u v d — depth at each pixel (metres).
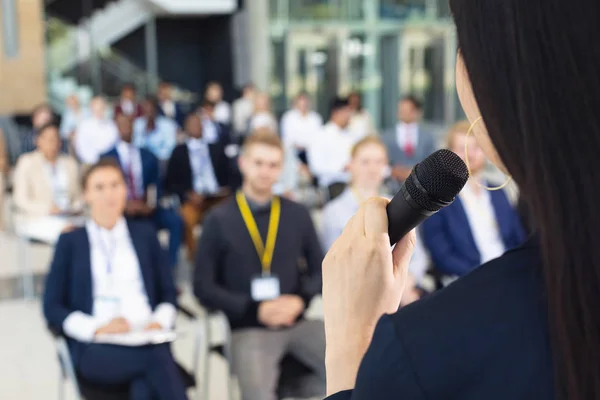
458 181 0.53
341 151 7.27
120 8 15.49
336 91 14.24
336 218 3.57
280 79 14.48
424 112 13.55
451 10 0.46
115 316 3.10
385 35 14.14
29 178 5.68
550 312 0.41
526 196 0.43
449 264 3.54
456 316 0.44
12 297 5.46
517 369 0.42
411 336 0.44
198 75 17.41
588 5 0.39
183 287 5.52
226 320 3.10
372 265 0.55
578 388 0.39
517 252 0.45
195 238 6.15
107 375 2.92
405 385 0.43
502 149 0.44
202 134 6.15
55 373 4.12
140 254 3.20
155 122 9.20
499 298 0.43
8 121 12.18
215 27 16.36
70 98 10.84
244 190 3.25
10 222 7.70
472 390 0.42
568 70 0.39
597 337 0.39
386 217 0.56
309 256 3.29
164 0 14.88
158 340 2.94
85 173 3.20
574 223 0.39
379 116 14.27
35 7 13.28
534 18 0.40
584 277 0.39
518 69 0.41
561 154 0.40
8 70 13.19
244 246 3.16
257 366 2.98
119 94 14.66
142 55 17.20
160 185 5.82
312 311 4.81
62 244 3.10
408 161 6.26
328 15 14.10
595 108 0.39
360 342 0.55
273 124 9.64
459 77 0.48
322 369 3.06
